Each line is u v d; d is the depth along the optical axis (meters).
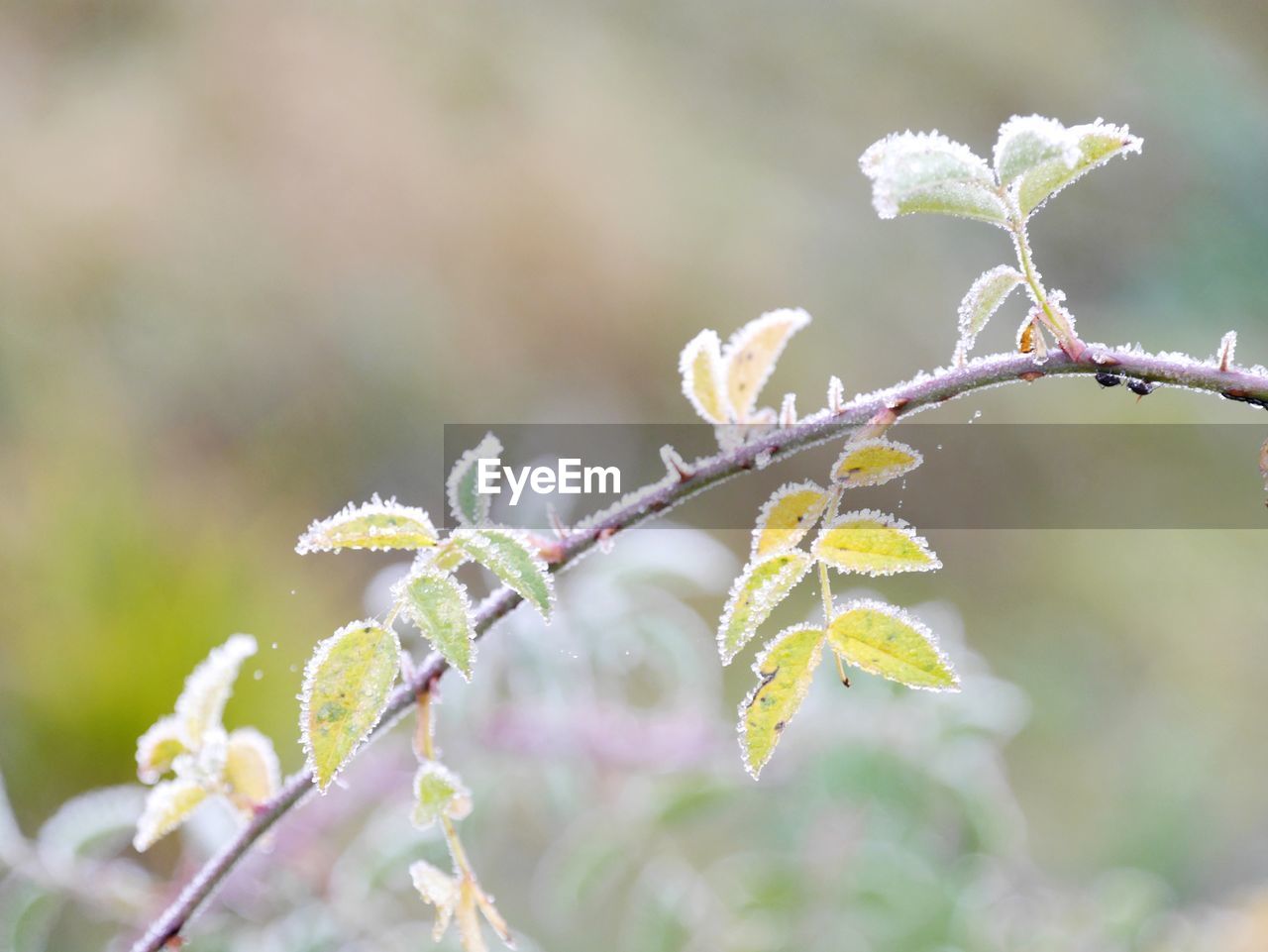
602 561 0.96
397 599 0.66
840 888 0.98
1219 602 2.06
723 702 1.50
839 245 2.72
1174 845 1.59
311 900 0.89
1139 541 2.13
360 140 2.63
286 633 1.50
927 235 2.78
